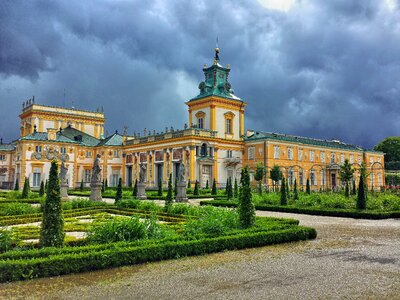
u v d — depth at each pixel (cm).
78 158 8144
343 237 1844
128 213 2802
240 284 1045
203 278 1109
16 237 1645
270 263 1294
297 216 2884
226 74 8012
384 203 3198
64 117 9162
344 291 978
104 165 8281
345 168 6228
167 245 1372
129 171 8450
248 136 8169
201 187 6838
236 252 1488
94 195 3556
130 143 8294
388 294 952
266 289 998
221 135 7450
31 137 7494
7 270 1082
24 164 7306
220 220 1795
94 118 9600
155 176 7594
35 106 8806
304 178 7925
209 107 7431
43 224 1338
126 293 973
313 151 8231
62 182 4081
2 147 9044
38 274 1120
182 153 6969
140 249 1309
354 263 1283
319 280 1077
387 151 11344
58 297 948
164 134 7400
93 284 1058
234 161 7344
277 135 7800
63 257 1171
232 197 4522
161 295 955
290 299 920
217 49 8081
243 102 7812
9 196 4338
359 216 2748
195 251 1434
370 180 9469
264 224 1906
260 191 4888
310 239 1786
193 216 2364
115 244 1359
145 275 1148
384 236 1867
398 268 1212
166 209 2784
